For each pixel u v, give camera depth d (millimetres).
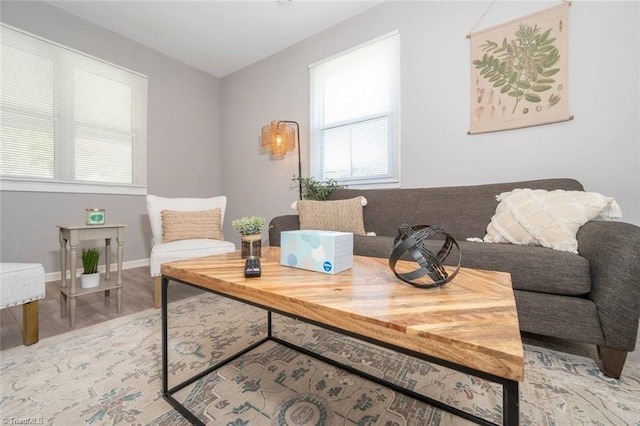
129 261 3051
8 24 2303
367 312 577
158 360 1222
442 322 526
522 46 1942
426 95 2348
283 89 3297
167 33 2988
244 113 3684
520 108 1955
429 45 2322
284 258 1039
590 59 1743
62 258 1760
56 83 2562
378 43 2598
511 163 2008
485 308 602
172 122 3445
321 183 2900
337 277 874
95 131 2814
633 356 1242
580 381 1059
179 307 1889
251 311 1816
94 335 1465
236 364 1191
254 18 2771
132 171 3100
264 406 934
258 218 1253
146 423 860
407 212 2152
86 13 2664
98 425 852
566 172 1824
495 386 1042
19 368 1158
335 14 2730
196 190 3693
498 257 1290
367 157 2723
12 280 1285
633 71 1636
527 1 1938
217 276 880
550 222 1369
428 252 784
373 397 981
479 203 1895
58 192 2568
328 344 1376
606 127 1707
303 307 654
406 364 1195
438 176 2305
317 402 954
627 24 1648
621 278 1038
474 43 2123
